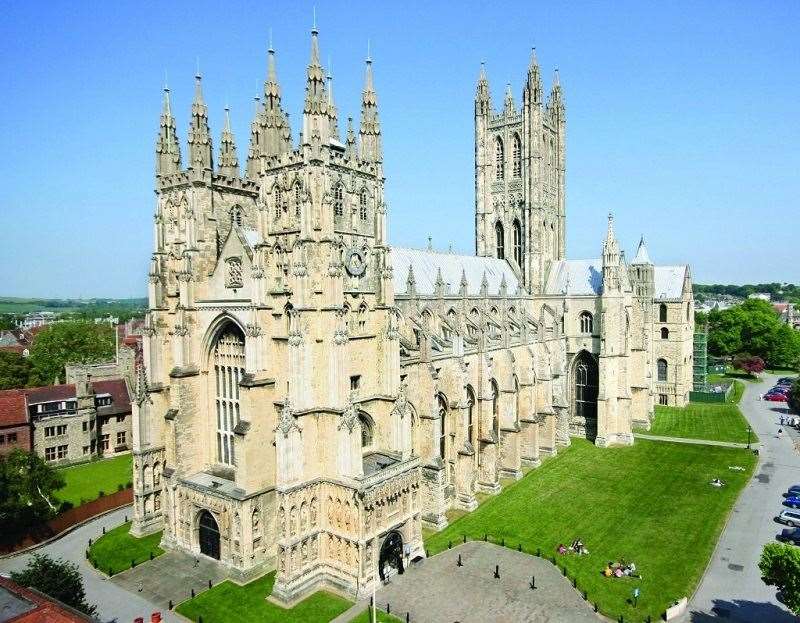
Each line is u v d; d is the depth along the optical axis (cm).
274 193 7312
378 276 7794
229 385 7906
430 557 7525
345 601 6525
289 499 6600
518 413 11219
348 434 6706
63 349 17200
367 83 7800
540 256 14475
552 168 15450
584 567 7206
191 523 7606
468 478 9025
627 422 12825
